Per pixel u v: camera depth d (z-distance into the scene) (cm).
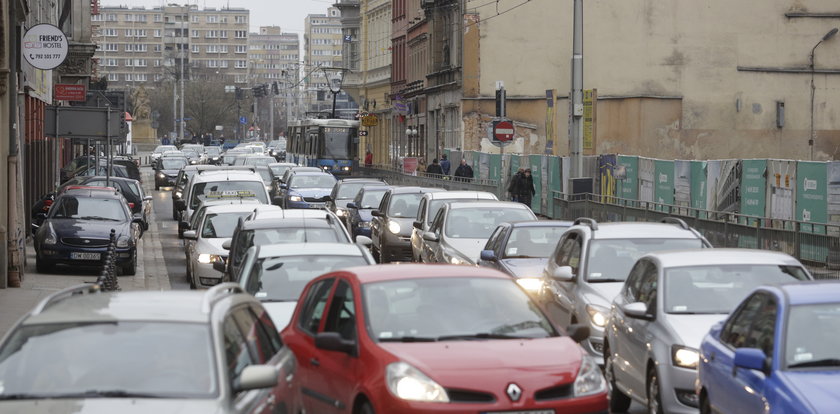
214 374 1299
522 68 11350
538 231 3509
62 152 11894
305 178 7938
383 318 1750
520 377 1597
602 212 6116
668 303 2125
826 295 1617
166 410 1221
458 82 11669
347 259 2602
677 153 11044
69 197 5159
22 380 1293
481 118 11362
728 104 11050
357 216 6100
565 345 1720
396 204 5462
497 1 11306
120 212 5144
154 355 1320
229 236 4369
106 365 1308
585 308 2523
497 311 1802
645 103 10975
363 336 1720
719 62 11031
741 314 1759
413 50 14912
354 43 19612
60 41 5041
